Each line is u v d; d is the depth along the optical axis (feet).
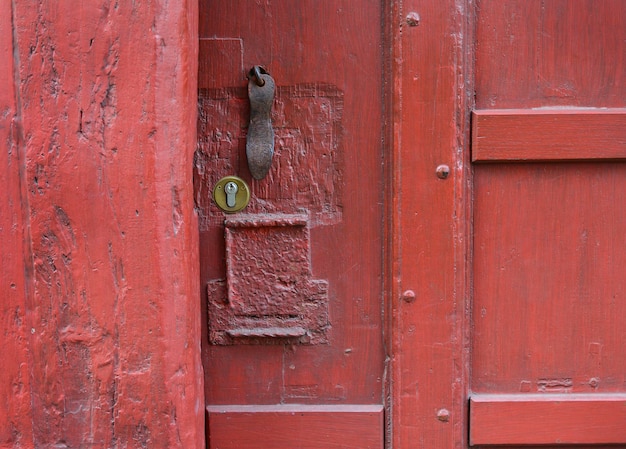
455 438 3.78
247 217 3.79
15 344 3.12
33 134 3.06
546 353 3.80
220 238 3.81
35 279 3.11
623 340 3.79
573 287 3.78
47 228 3.09
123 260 3.11
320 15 3.74
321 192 3.80
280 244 3.80
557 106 3.72
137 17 3.04
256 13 3.74
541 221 3.76
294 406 3.85
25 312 3.12
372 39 3.74
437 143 3.68
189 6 3.14
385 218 3.78
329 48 3.75
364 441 3.83
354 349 3.84
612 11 3.69
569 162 3.72
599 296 3.78
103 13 3.04
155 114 3.07
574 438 3.78
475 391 3.82
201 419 3.42
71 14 3.03
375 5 3.73
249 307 3.82
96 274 3.12
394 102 3.68
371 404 3.85
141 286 3.12
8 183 3.07
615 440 3.77
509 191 3.75
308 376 3.86
